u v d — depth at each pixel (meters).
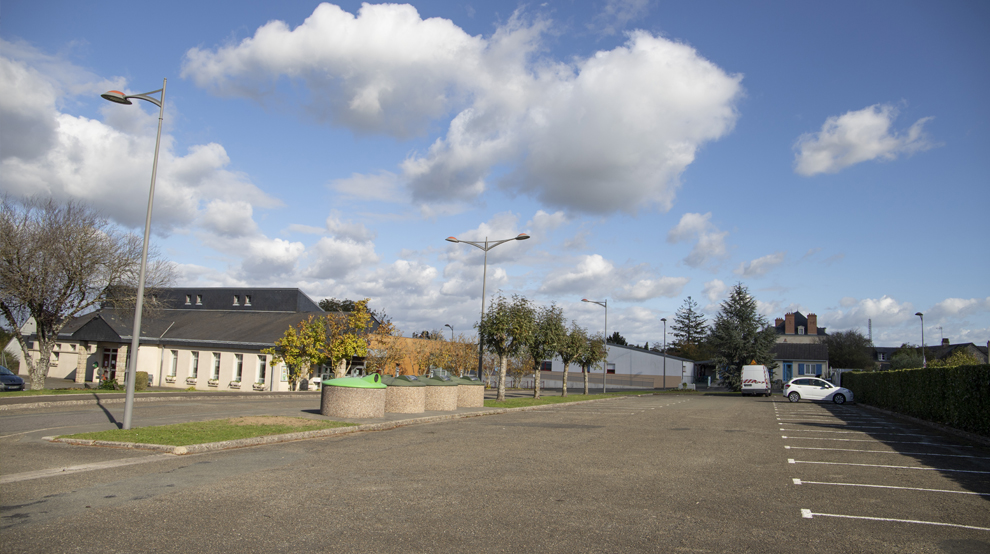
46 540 5.51
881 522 6.84
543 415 22.34
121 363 41.22
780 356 69.50
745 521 6.75
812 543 5.96
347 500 7.29
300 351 34.69
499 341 28.58
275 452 11.05
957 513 7.32
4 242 24.67
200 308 50.59
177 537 5.67
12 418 15.55
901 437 16.25
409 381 20.34
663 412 25.12
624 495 7.95
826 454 12.47
